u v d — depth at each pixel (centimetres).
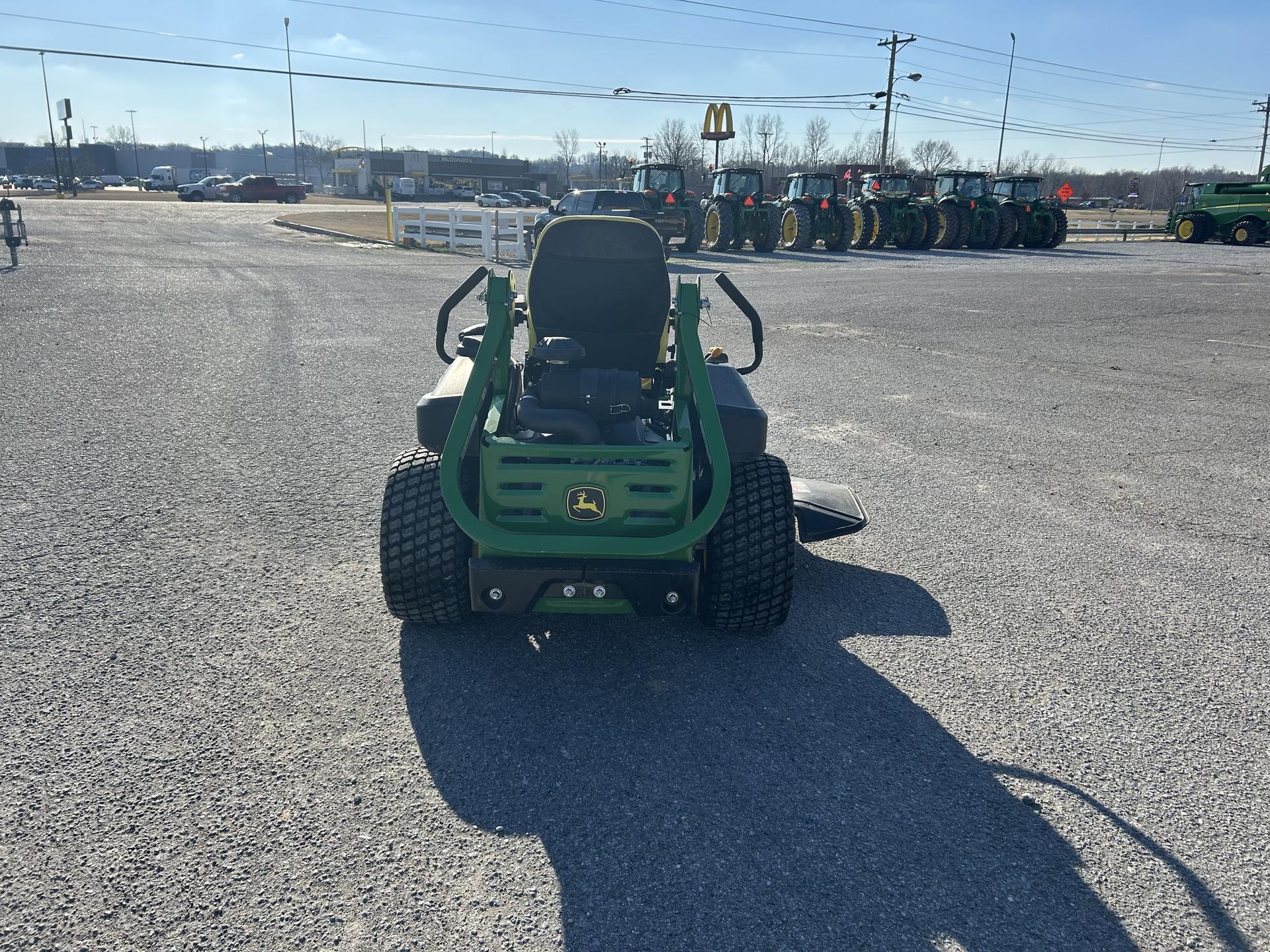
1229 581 452
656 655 365
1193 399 859
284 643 360
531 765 291
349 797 272
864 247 2950
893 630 391
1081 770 299
